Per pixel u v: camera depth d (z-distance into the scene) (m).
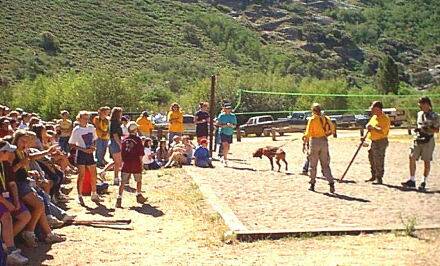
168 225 10.45
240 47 93.06
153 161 18.09
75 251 8.85
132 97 49.56
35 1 77.62
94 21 79.12
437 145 25.31
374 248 8.70
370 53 112.12
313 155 13.36
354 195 12.86
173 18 92.19
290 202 12.11
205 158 18.45
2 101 50.97
